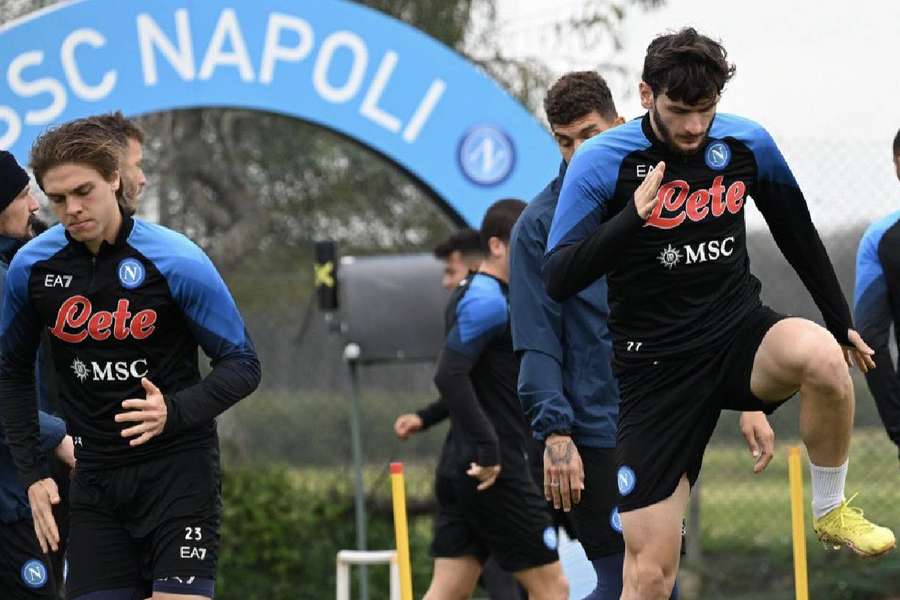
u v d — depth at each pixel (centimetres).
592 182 1466
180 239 1526
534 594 2167
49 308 1516
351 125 2858
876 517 3184
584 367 1761
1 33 2625
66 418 1563
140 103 2706
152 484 1520
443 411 2625
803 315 3097
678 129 1401
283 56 2808
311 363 3753
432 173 2900
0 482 1709
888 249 2055
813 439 1488
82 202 1446
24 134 2630
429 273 3086
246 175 4922
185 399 1489
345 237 4962
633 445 1499
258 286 4084
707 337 1477
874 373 2059
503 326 2114
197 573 1509
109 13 2684
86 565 1534
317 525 3362
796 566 1956
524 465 2141
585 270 1409
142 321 1504
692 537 3084
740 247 1502
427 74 2895
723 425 3316
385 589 3266
